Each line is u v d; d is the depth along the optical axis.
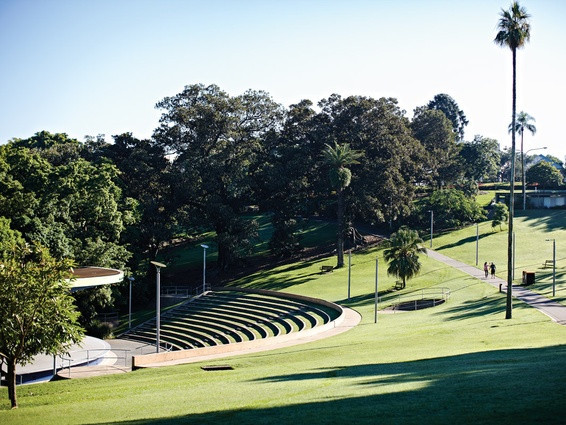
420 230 109.31
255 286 81.06
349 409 18.66
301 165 92.88
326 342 42.91
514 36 48.53
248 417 19.00
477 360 27.20
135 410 22.47
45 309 26.94
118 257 77.12
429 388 20.92
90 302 70.31
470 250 92.38
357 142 98.62
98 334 66.88
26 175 76.06
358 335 45.28
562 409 16.20
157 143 96.62
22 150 78.12
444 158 133.75
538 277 69.56
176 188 89.88
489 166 165.62
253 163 98.00
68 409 24.16
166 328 67.69
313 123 99.06
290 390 23.41
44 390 32.12
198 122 91.94
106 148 99.62
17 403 27.58
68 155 98.31
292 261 94.62
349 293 69.50
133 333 68.62
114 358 51.59
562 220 108.62
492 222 104.00
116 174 88.94
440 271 79.19
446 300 61.94
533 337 36.22
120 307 81.00
